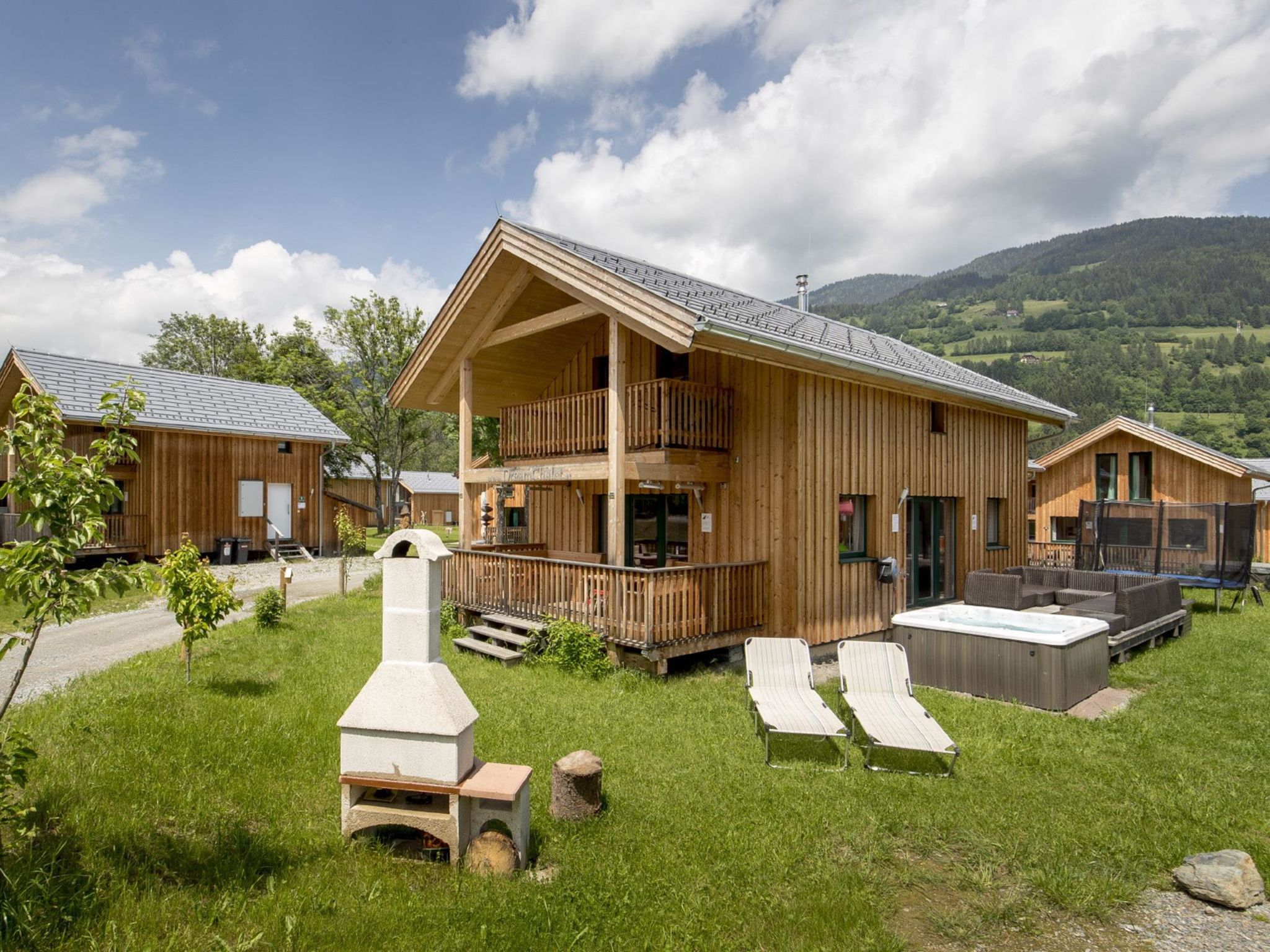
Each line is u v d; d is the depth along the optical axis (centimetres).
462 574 1105
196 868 382
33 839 376
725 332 760
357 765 411
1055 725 675
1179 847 446
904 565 1151
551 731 634
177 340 4834
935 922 373
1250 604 1516
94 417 1948
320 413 2720
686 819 470
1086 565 1619
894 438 1133
